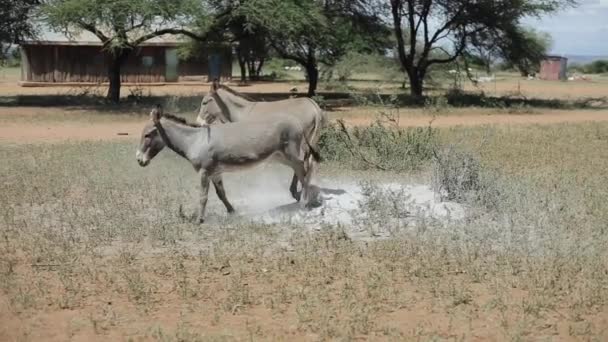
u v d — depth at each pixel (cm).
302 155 1082
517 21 3847
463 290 768
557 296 756
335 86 4875
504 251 904
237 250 912
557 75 7200
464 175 1185
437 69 4953
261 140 1038
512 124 2592
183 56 5097
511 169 1497
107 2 2905
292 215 1084
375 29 3912
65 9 2883
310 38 3356
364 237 980
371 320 689
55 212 1108
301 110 1120
